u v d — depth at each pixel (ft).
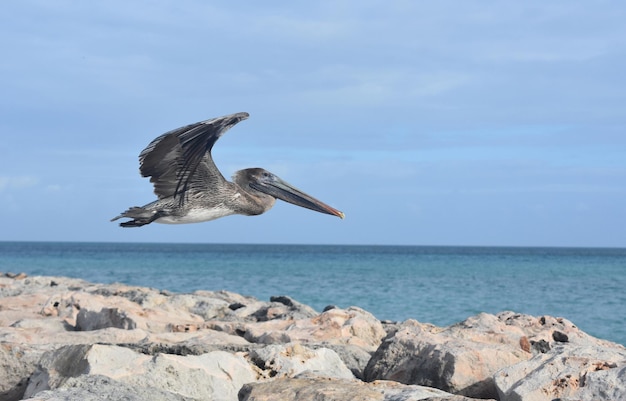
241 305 76.48
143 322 55.77
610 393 30.55
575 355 33.42
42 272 247.09
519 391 32.19
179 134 29.66
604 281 219.00
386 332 55.88
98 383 28.58
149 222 37.14
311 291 169.48
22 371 37.11
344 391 28.76
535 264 379.76
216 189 37.76
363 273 259.60
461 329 47.44
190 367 34.22
